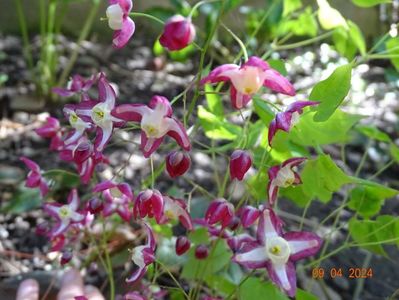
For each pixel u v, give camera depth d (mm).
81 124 135
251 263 120
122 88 334
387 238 157
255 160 160
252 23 304
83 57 365
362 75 357
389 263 226
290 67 353
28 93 320
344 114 144
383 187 141
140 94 329
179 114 288
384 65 367
